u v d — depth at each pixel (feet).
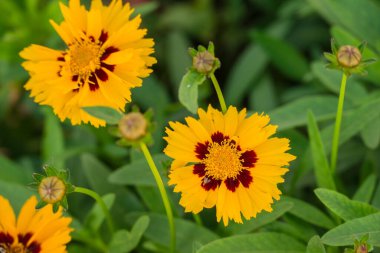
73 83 1.43
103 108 1.41
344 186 1.75
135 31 1.44
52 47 1.88
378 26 1.74
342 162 1.74
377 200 1.54
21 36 1.89
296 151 1.67
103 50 1.45
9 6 1.88
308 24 2.05
